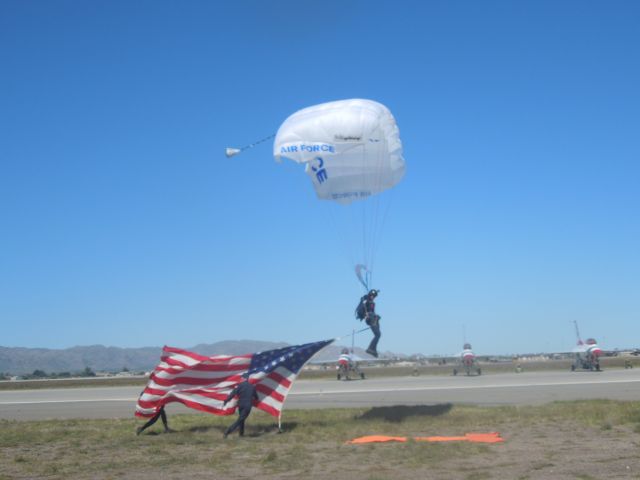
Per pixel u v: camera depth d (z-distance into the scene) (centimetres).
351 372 5347
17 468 1319
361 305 1822
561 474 1064
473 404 2466
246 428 1886
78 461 1401
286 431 1797
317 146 1897
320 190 1988
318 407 2600
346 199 1975
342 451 1411
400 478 1088
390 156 1967
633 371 5072
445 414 2039
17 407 3228
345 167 1945
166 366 1869
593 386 3275
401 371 6412
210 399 1828
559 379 4053
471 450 1338
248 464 1299
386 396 3067
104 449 1568
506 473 1091
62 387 5959
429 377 5341
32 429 2048
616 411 1897
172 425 2059
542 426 1688
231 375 1850
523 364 7038
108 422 2225
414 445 1428
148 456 1446
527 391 3064
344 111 1905
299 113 1983
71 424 2188
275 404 1791
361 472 1166
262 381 1823
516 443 1425
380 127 1927
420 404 2569
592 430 1580
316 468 1224
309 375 6347
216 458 1375
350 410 2306
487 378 4588
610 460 1177
